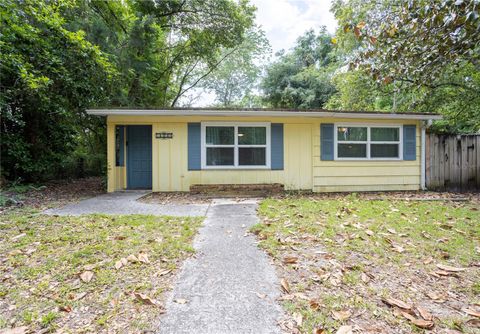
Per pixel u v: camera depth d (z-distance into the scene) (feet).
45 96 23.90
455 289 7.55
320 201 20.16
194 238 11.68
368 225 13.29
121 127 26.37
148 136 26.76
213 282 7.86
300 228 12.84
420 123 26.50
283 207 17.83
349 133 25.96
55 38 24.40
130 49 35.37
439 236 11.73
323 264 9.00
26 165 26.32
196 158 24.81
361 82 34.19
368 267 8.81
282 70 67.26
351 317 6.22
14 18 20.90
